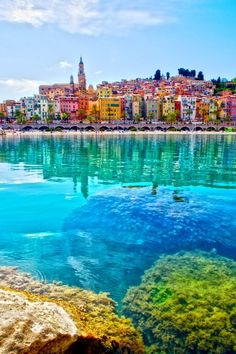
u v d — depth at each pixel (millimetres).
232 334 5207
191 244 9422
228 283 6895
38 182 19172
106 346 4340
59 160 31312
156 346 4969
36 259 8336
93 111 145625
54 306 4449
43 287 6730
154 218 11727
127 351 4637
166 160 31422
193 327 5367
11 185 18203
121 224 11141
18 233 10336
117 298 6359
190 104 153375
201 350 4938
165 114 152500
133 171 23891
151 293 6520
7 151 41531
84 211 12758
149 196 15242
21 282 6949
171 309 5871
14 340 3400
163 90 188625
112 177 21125
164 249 9062
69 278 7273
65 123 114438
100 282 7094
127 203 13875
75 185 18219
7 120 142000
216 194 15789
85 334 4070
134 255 8641
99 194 15719
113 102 150250
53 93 188125
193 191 16531
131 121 134625
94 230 10609
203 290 6570
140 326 5379
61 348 3672
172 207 13172
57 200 14594
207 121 139875
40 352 3475
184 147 49250
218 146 51812
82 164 28031
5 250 8961
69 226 11000
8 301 4090
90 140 67312
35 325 3686
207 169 25172
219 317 5602
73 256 8570
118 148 46719
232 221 11430
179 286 6758
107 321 5227
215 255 8633
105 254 8695
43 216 12156
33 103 155250
